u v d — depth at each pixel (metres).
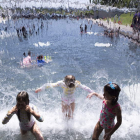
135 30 15.44
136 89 4.81
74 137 2.88
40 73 6.19
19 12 24.86
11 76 5.85
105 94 2.39
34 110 2.68
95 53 9.30
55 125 3.19
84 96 4.42
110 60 8.00
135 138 2.86
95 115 3.55
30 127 2.67
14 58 8.09
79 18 30.91
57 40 13.14
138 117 3.47
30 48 10.44
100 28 21.33
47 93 4.62
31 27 20.98
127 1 25.81
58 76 5.94
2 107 3.89
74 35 15.80
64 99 3.34
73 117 3.46
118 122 2.40
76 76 5.94
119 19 24.72
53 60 7.90
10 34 16.12
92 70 6.58
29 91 4.77
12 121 3.26
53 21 27.91
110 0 29.94
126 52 9.57
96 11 30.80
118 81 5.44
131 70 6.52
